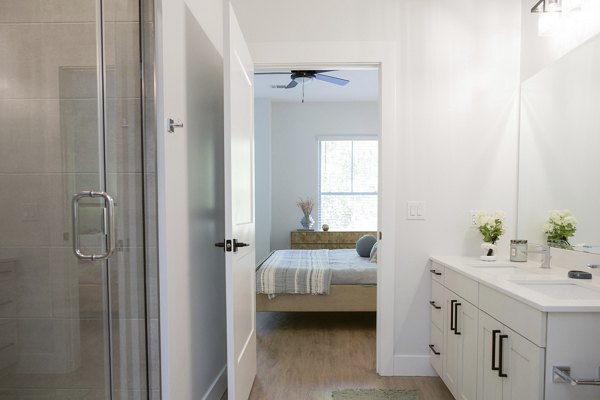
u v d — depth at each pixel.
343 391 2.36
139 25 1.55
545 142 2.26
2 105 1.52
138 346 1.60
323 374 2.62
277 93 5.96
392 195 2.59
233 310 1.89
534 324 1.33
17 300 1.54
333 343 3.22
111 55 1.56
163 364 1.60
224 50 1.86
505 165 2.58
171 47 1.66
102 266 1.57
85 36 1.52
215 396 2.26
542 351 1.30
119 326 1.60
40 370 1.55
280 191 6.58
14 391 1.54
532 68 2.41
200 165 2.05
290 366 2.75
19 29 1.52
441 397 2.29
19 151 1.53
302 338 3.35
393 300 2.61
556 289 1.73
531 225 2.39
